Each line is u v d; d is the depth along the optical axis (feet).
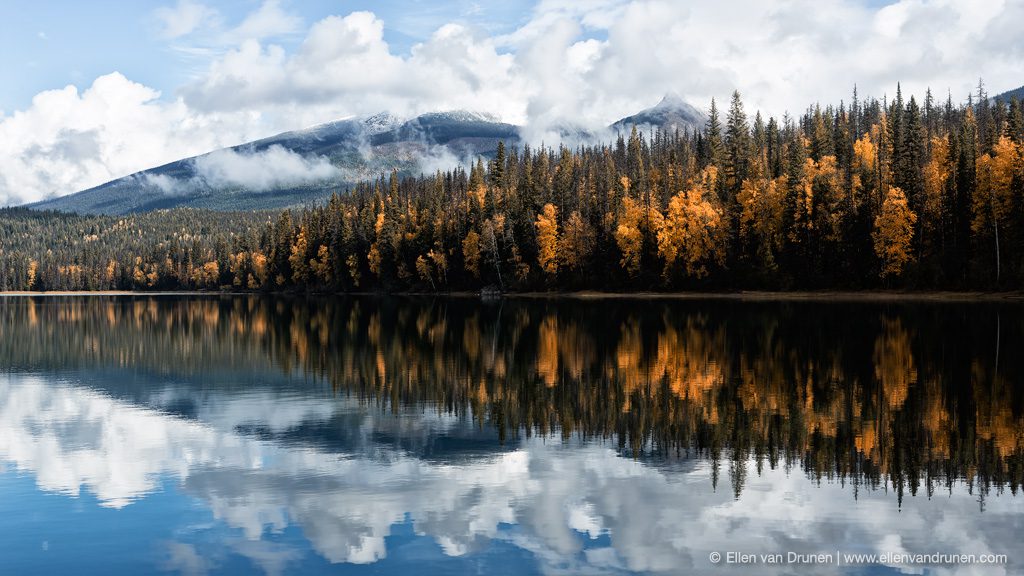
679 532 54.54
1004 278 284.20
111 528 56.59
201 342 196.24
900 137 375.45
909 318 213.46
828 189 339.98
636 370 126.62
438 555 51.01
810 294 331.36
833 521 56.08
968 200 302.86
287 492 64.44
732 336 177.27
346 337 200.85
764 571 48.37
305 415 96.07
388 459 74.13
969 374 116.26
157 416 97.09
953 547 51.39
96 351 176.24
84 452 78.59
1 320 303.27
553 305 335.06
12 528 56.59
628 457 73.10
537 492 63.36
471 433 84.17
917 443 76.23
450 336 197.77
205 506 61.16
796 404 95.71
